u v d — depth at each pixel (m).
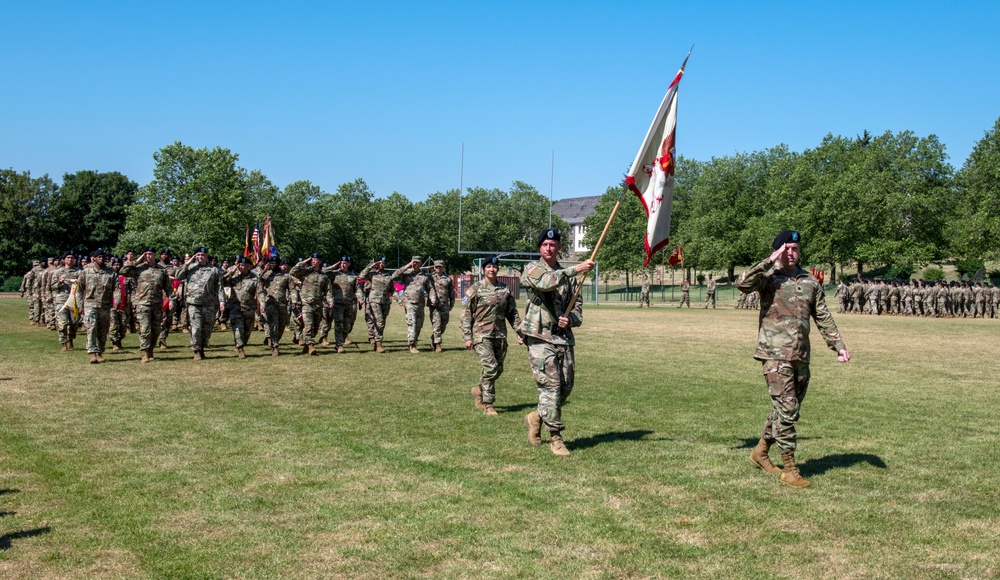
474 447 8.47
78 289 15.85
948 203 72.19
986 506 6.48
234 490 6.80
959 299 41.62
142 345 15.93
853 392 12.82
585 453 8.21
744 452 8.28
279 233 90.38
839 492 6.84
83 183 95.88
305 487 6.90
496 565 5.15
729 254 78.56
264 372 14.65
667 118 9.09
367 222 99.38
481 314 10.55
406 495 6.68
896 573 5.05
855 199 67.81
